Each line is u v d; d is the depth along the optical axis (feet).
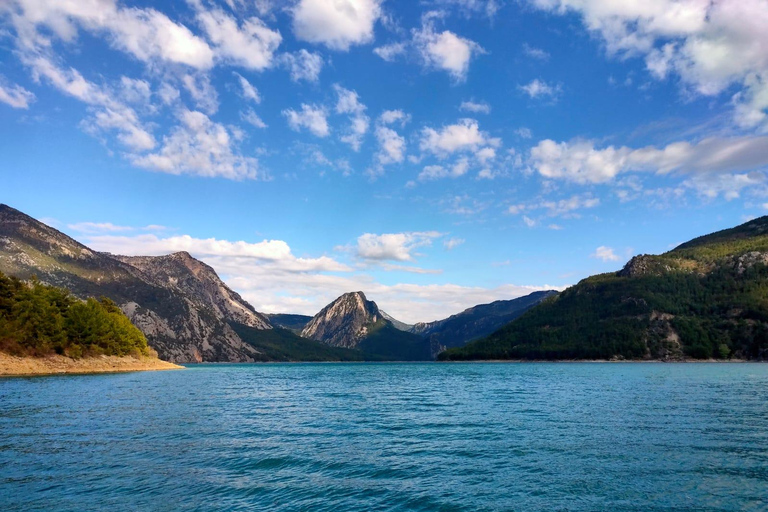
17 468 78.28
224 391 246.47
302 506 61.57
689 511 58.54
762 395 196.44
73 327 427.74
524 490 67.92
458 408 166.20
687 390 225.15
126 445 97.55
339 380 381.81
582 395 206.59
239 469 79.82
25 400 175.11
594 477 73.67
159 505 61.41
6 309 381.19
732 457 85.20
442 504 62.39
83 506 60.59
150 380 329.72
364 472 78.28
